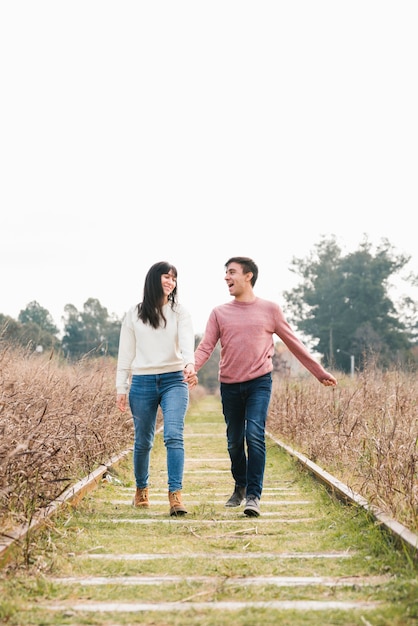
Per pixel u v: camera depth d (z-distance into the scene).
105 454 8.78
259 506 6.13
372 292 65.50
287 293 73.56
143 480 6.42
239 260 6.37
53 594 3.68
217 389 59.47
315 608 3.46
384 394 10.18
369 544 4.62
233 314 6.34
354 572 4.10
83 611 3.44
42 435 5.64
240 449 6.52
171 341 6.09
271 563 4.32
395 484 5.46
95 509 6.16
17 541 4.27
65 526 5.20
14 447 5.06
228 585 3.84
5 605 3.40
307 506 6.50
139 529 5.34
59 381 8.45
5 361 7.94
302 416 11.16
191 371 5.92
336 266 71.75
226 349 6.30
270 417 15.27
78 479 6.96
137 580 3.97
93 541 4.87
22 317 65.94
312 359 6.45
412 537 4.24
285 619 3.28
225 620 3.28
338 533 5.07
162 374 6.11
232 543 4.88
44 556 4.35
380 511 5.15
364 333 62.16
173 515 5.90
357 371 12.95
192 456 11.43
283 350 41.78
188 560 4.38
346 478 7.11
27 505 5.05
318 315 69.25
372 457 6.43
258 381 6.26
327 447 8.79
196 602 3.59
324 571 4.13
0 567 3.99
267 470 9.51
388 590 3.65
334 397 10.55
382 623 3.22
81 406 8.23
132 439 11.47
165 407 6.06
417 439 6.20
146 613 3.41
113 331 65.81
